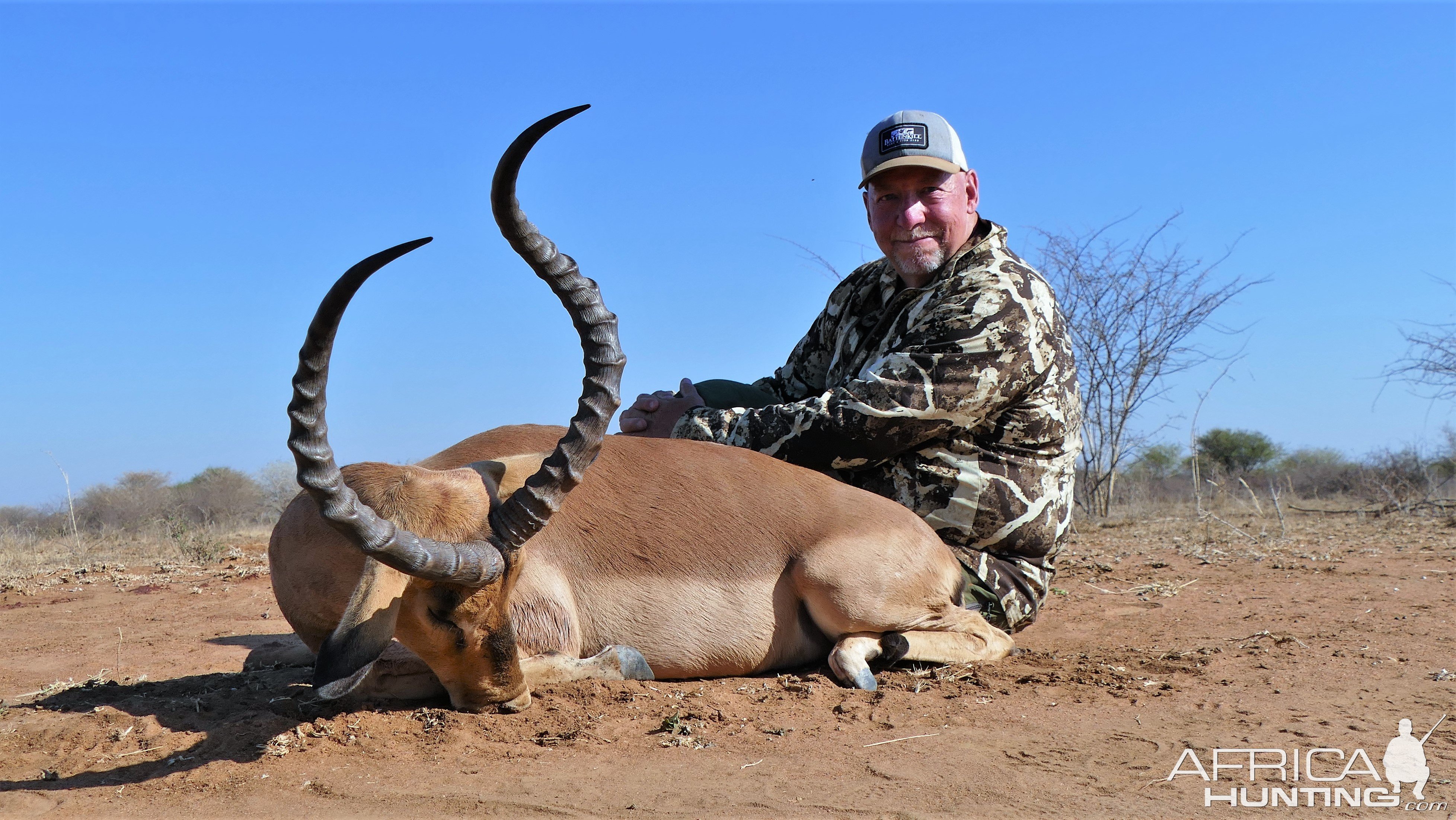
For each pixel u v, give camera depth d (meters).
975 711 3.95
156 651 5.40
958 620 4.66
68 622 6.35
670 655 4.31
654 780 3.19
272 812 2.95
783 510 4.45
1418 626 5.55
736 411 5.06
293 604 4.09
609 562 4.29
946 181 5.11
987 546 4.87
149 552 10.25
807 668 4.57
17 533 13.65
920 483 4.84
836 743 3.56
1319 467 24.41
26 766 3.33
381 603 3.16
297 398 2.77
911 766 3.31
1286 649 5.04
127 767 3.32
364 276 2.61
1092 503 14.38
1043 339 4.85
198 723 3.71
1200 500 14.45
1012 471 4.83
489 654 3.56
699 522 4.39
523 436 4.39
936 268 5.17
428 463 4.27
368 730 3.60
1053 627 5.78
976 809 2.95
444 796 3.06
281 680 4.36
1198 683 4.39
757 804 2.99
